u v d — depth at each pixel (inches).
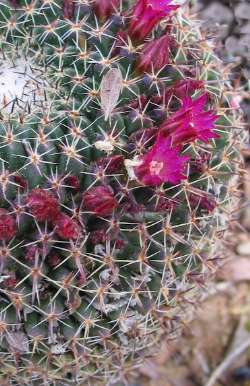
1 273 6.7
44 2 7.5
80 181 6.8
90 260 6.9
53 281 6.7
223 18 10.1
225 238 9.1
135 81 7.2
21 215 6.5
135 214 7.0
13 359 7.5
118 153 6.9
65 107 6.9
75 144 6.6
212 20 10.1
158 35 7.8
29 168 6.6
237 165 8.5
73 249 6.6
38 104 7.0
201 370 11.2
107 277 7.0
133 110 7.0
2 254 6.5
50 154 6.7
